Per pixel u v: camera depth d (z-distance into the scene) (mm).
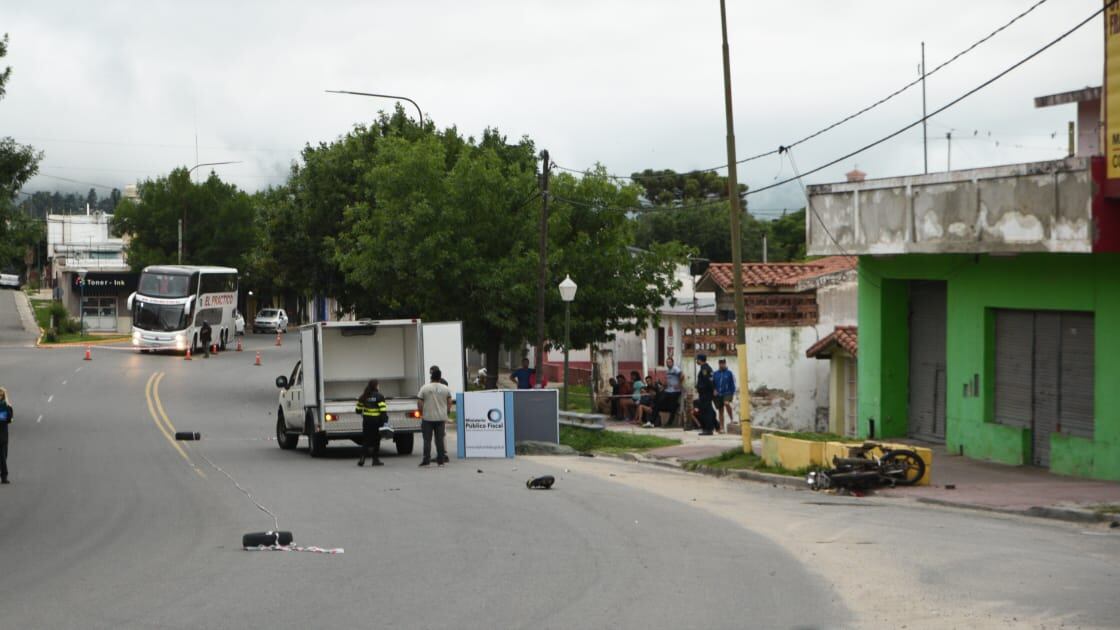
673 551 12711
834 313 34000
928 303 23984
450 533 14336
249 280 92375
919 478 18594
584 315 36844
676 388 32656
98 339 76312
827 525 14734
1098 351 18578
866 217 22312
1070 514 15094
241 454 26922
